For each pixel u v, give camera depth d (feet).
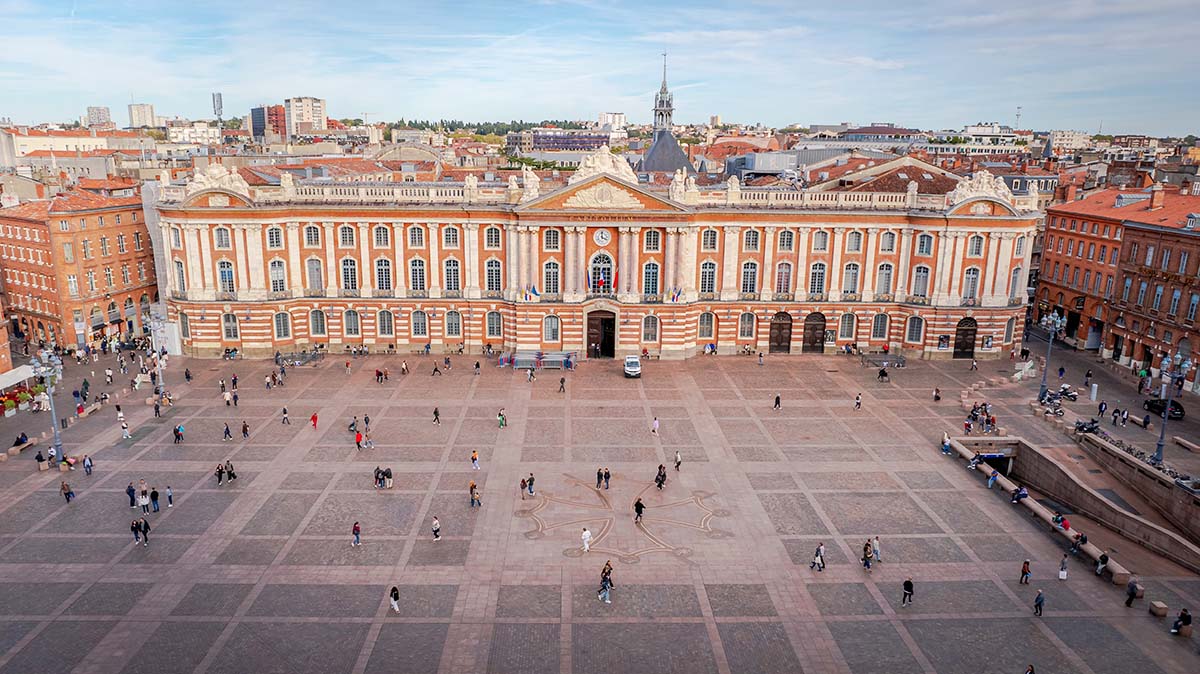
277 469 198.18
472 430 225.56
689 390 263.29
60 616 137.28
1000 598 147.43
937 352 298.76
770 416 239.91
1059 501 204.54
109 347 317.42
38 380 267.59
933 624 139.03
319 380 269.64
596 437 221.25
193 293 286.46
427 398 252.62
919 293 298.35
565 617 139.03
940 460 209.67
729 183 291.17
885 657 129.70
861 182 349.41
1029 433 230.07
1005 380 276.41
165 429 224.74
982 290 293.64
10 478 192.75
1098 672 127.24
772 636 134.72
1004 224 284.41
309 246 291.99
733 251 293.43
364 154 651.66
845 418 239.09
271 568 153.17
